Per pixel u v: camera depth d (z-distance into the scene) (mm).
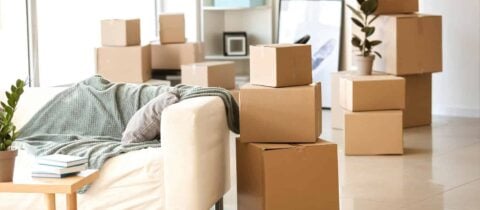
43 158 3826
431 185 5445
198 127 4109
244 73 9383
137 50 6996
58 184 3619
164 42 7527
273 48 4406
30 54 6219
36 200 4320
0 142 3711
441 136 7254
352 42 7148
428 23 7406
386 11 7473
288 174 4363
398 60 7312
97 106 4965
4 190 3641
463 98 8414
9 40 6027
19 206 4344
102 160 4215
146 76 7211
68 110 5000
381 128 6422
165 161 4133
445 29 8406
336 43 8758
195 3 8789
